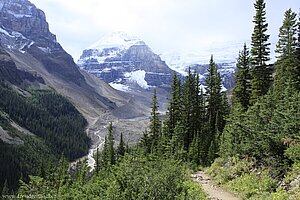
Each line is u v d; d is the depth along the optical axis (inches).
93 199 676.1
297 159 769.6
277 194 703.1
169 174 719.7
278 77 1675.7
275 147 853.2
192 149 1990.7
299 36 1712.6
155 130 2723.9
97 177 858.1
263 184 797.2
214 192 879.1
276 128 898.1
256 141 923.4
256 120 1021.2
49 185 932.0
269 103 1090.1
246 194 804.6
